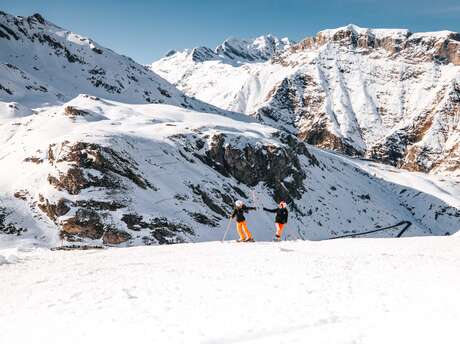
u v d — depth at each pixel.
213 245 18.48
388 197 156.62
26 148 69.31
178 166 72.00
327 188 115.88
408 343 6.25
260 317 7.77
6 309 9.40
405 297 8.70
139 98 198.00
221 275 11.11
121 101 185.75
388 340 6.40
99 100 102.19
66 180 55.12
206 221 62.91
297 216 91.81
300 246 17.64
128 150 65.44
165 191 63.38
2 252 19.67
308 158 122.69
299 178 100.81
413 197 170.50
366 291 9.24
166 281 10.68
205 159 81.75
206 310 8.27
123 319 7.99
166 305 8.68
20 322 8.37
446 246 17.19
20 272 13.52
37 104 127.94
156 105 120.12
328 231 95.94
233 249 16.58
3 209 50.84
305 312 7.98
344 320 7.59
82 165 57.31
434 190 182.88
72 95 169.25
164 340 6.91
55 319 8.31
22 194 54.28
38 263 15.13
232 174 84.19
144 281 10.81
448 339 6.26
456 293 8.72
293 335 6.88
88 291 10.16
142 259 14.98
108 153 60.22
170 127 85.56
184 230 56.91
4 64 142.38
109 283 10.84
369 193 139.75
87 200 53.31
